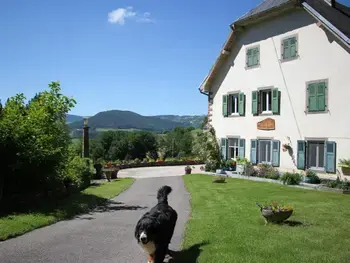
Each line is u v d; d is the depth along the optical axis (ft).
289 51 70.33
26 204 41.55
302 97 67.72
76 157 70.13
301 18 67.87
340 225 30.58
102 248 25.75
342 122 60.75
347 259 21.47
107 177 84.64
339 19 67.31
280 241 25.40
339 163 60.75
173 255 23.57
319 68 64.54
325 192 53.98
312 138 65.72
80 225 33.83
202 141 93.86
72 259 23.25
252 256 22.11
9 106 44.75
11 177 42.22
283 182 63.87
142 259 23.25
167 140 205.98
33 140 41.93
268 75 75.36
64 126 52.95
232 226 30.53
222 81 88.63
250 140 79.92
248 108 80.59
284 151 71.36
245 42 81.10
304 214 35.78
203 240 26.32
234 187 61.05
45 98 47.55
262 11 73.15
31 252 24.71
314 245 24.35
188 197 52.70
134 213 40.96
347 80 59.93
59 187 50.75
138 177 93.71
